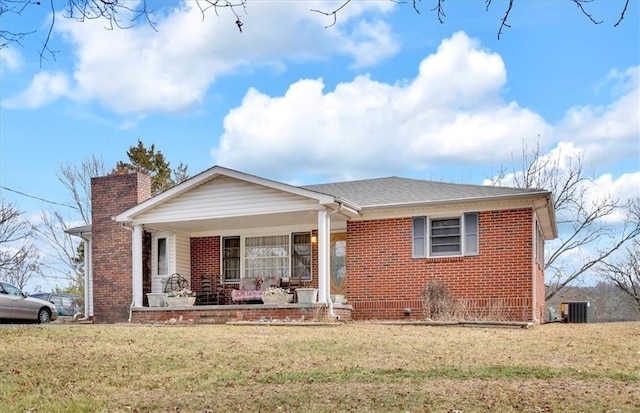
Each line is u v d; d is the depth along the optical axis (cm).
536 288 1717
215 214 1780
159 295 1836
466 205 1680
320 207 1647
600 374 728
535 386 655
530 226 1619
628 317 3347
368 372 753
